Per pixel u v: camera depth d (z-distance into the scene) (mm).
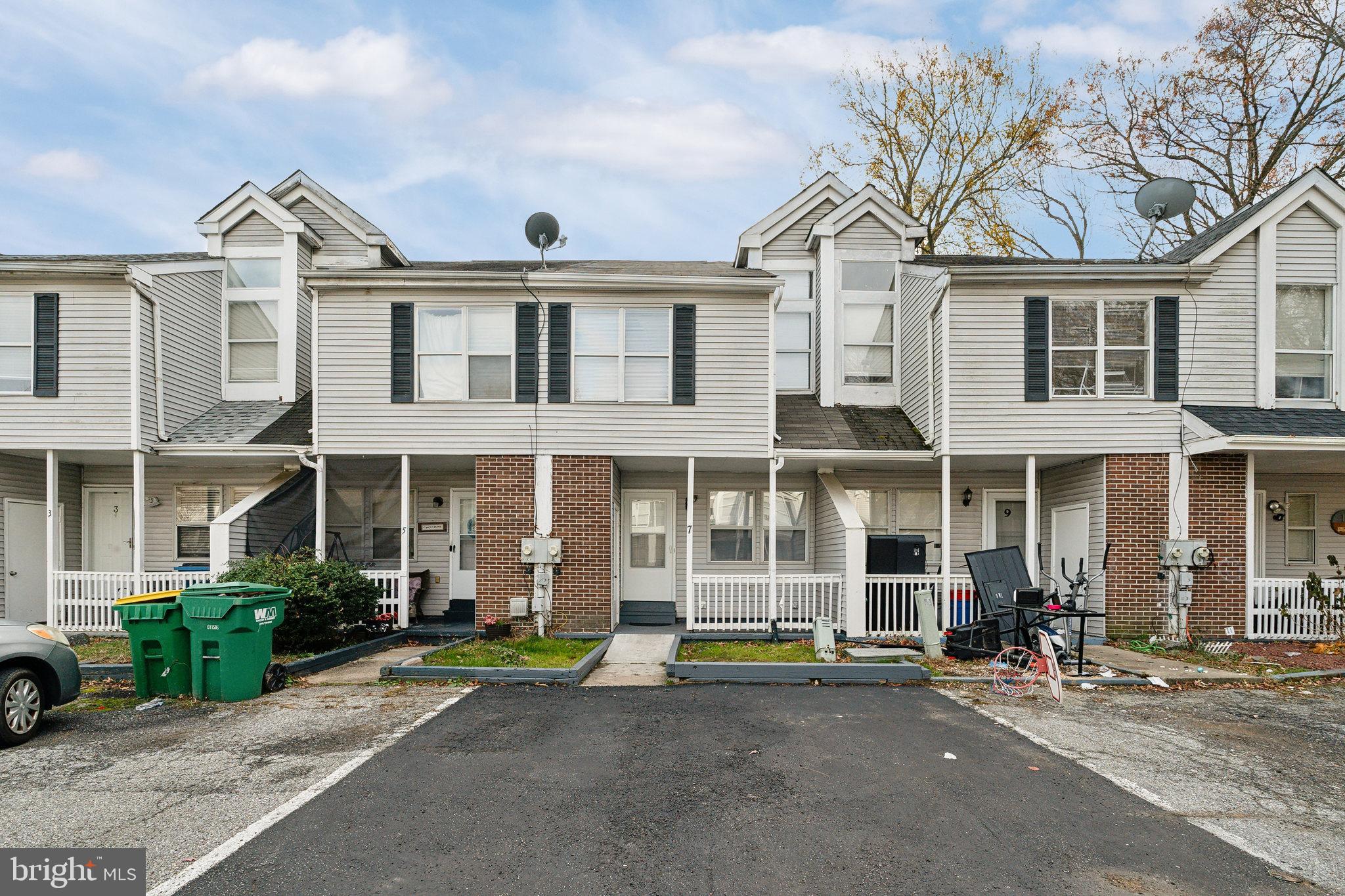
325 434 12062
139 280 11727
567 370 12141
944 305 11961
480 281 11961
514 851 4227
